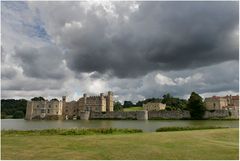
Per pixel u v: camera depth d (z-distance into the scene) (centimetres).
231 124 9481
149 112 17138
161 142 2512
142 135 3142
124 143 2444
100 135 3262
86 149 2128
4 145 2338
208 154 1927
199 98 14962
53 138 2862
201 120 14188
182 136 2994
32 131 3731
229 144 2398
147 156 1861
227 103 17150
